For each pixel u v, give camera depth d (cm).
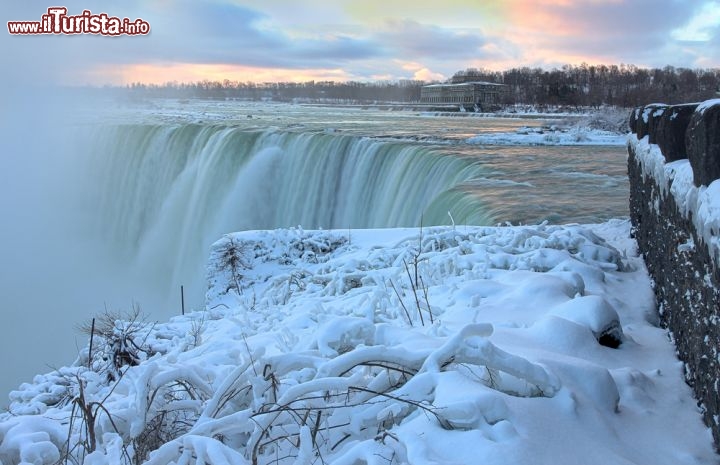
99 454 377
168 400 473
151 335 862
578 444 353
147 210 3484
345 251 1262
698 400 465
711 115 405
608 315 565
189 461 376
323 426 397
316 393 423
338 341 463
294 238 1303
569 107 9069
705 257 426
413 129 4312
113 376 726
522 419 354
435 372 383
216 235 2788
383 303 679
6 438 456
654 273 759
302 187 2650
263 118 5753
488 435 339
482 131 4138
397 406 365
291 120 5434
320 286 981
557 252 823
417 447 328
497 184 1945
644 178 879
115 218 3712
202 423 388
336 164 2556
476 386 367
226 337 761
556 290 651
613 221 1234
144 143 3591
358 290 841
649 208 818
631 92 8619
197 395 489
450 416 347
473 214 1612
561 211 1567
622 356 547
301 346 505
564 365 434
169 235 3203
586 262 844
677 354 564
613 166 2450
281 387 430
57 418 520
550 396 393
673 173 595
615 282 805
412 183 2208
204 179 3019
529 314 605
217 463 339
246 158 2880
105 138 3891
